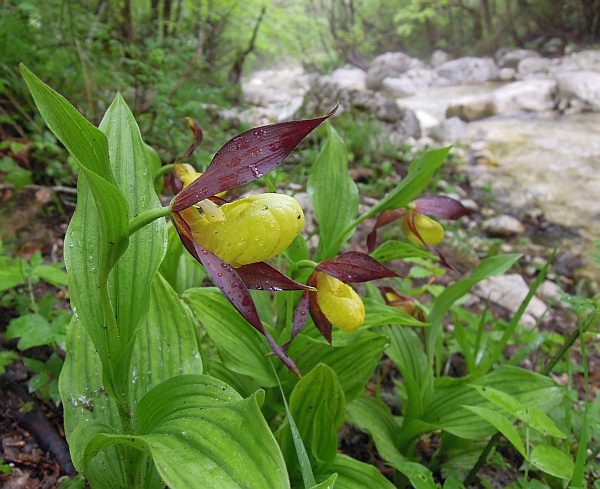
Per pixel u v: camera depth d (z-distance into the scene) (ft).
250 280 0.51
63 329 0.83
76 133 0.39
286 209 0.49
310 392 0.66
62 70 1.64
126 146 0.55
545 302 1.50
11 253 1.18
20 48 1.53
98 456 0.60
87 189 0.53
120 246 0.43
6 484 0.71
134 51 2.05
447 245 1.73
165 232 0.53
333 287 0.65
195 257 0.47
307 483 0.54
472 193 2.29
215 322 0.76
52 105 0.37
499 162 2.65
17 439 0.78
